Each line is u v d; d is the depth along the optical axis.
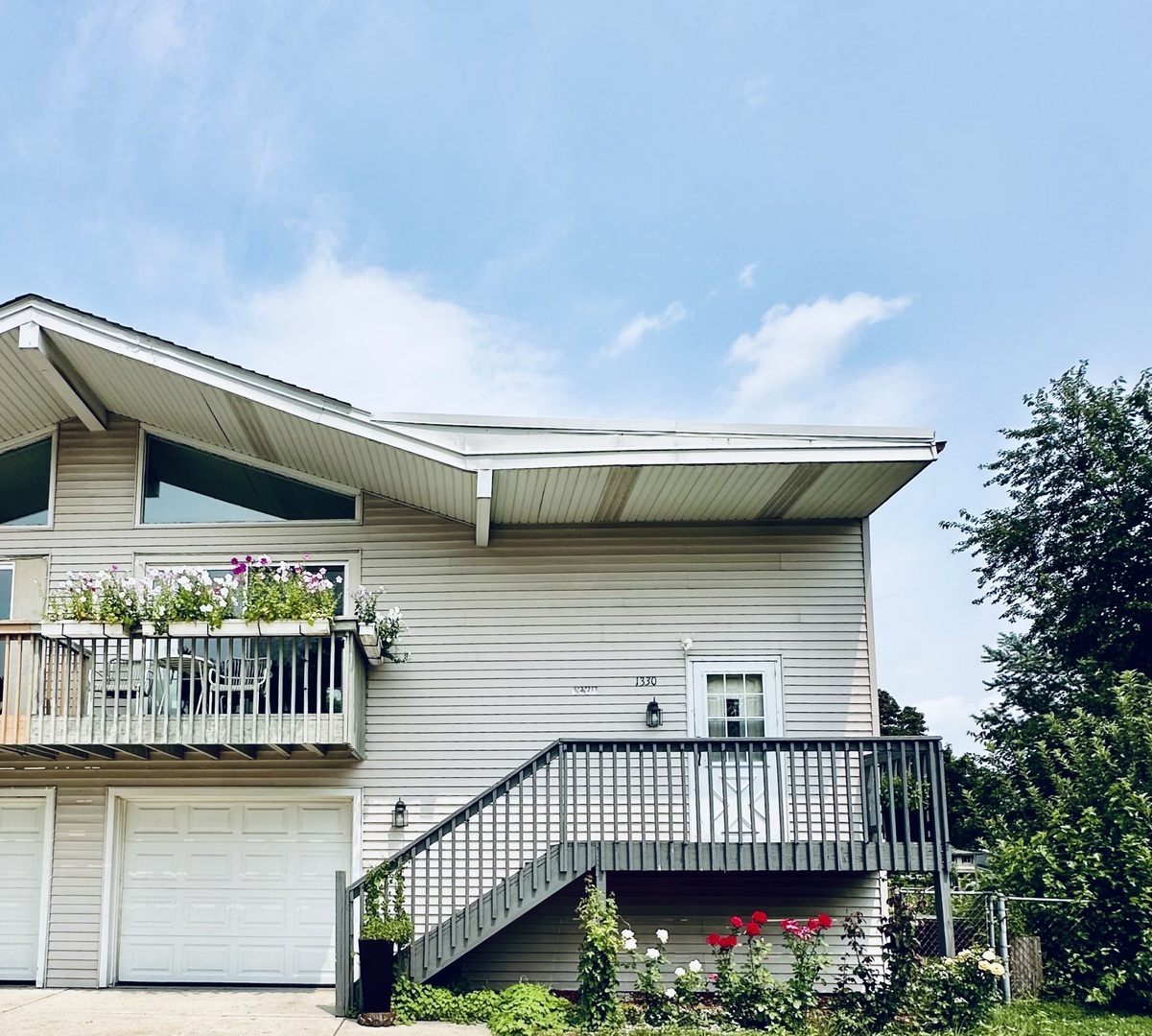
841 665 11.23
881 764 10.87
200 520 11.71
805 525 11.56
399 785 11.05
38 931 10.94
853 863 9.48
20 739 9.86
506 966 10.65
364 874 10.78
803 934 9.24
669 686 11.20
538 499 10.78
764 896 10.79
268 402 10.11
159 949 10.95
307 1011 9.43
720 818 10.80
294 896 11.02
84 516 11.67
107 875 10.96
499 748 11.10
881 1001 8.78
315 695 10.86
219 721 9.94
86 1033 8.48
